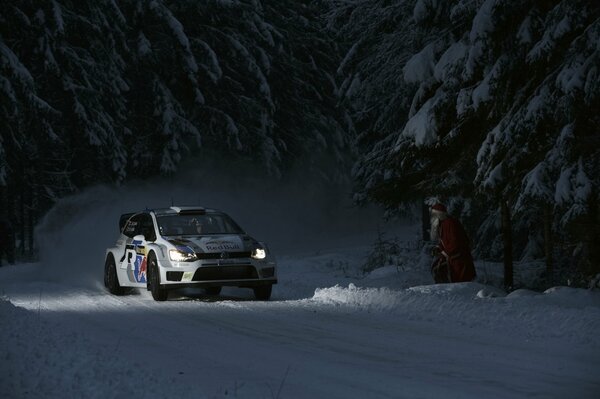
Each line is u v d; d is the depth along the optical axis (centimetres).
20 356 1018
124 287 2133
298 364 1078
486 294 1770
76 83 4069
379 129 3444
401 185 2441
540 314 1420
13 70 3559
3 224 4253
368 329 1400
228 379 979
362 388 926
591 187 1720
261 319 1553
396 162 2338
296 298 2058
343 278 2661
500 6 1856
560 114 1748
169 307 1786
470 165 2286
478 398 870
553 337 1268
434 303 1606
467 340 1264
